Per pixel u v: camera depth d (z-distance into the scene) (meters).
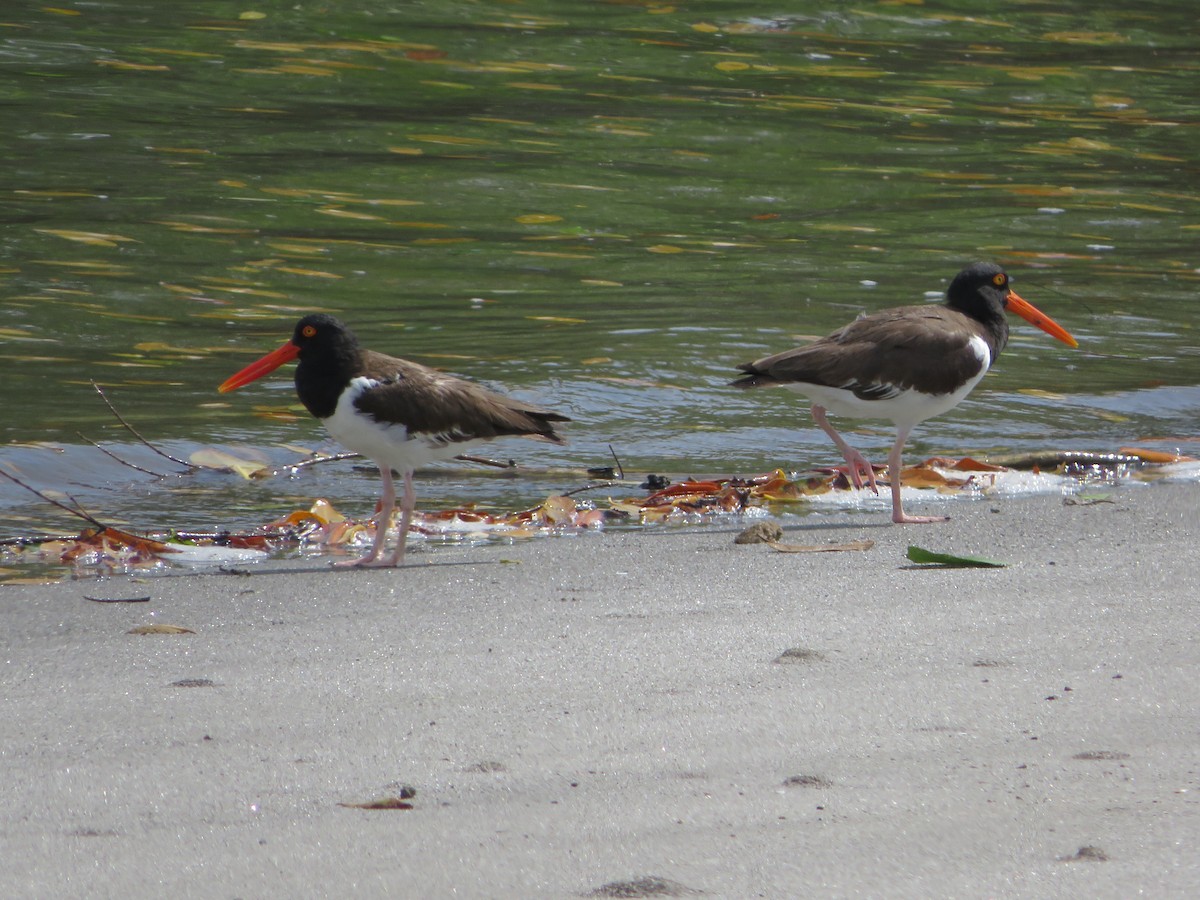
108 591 9.95
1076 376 17.31
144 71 29.97
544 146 27.09
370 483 13.69
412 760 6.45
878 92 31.67
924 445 14.98
